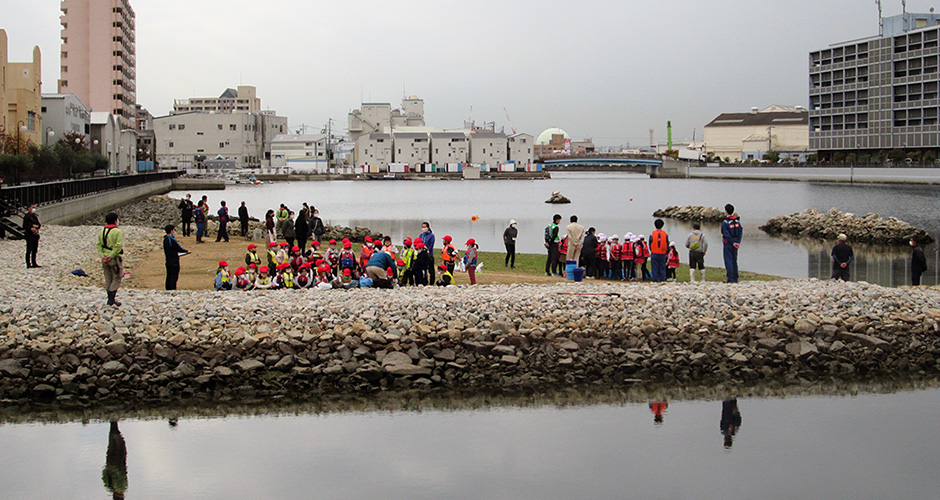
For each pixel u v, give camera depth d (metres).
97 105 143.12
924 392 18.81
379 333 19.53
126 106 152.12
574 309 21.23
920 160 142.25
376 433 16.22
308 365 18.91
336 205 104.44
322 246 41.75
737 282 26.52
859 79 156.50
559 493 13.64
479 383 19.11
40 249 33.88
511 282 27.14
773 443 15.73
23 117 82.25
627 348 20.19
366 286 24.64
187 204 42.66
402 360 19.06
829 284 25.28
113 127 128.12
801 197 113.00
